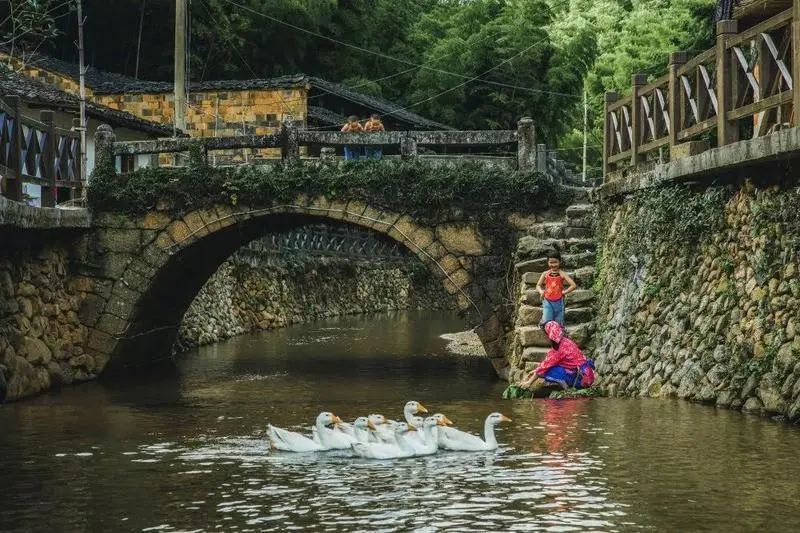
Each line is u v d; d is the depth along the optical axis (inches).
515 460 423.5
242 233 862.5
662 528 321.7
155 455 454.3
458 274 796.6
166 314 908.0
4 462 441.1
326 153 950.4
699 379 525.0
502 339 790.5
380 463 429.1
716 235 534.9
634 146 665.6
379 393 701.9
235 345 1093.1
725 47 512.7
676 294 566.3
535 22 1797.5
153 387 746.8
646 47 2003.0
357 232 1764.3
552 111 1768.0
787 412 456.4
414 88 1867.6
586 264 720.3
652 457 412.5
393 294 1824.6
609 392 605.6
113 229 819.4
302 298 1480.1
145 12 1588.3
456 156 821.2
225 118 1304.1
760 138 459.2
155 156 987.9
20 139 684.1
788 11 450.0
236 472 415.2
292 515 346.6
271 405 639.1
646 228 613.6
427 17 1935.3
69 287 811.4
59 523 343.6
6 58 1146.0
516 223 794.2
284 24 1630.2
